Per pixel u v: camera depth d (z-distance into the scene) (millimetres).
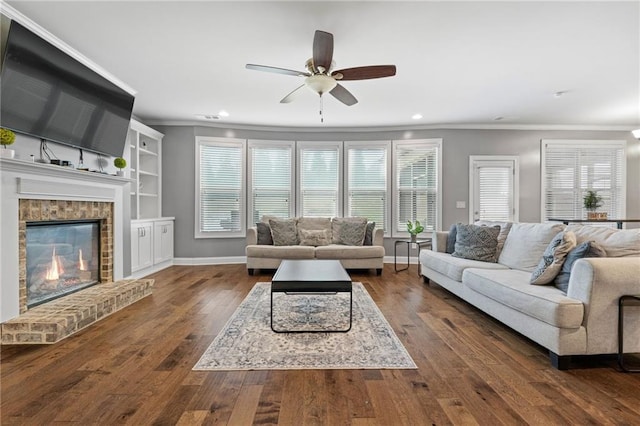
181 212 5629
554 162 5879
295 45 2938
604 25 2613
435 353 2213
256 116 5273
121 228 3930
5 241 2412
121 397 1672
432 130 5875
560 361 1978
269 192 6000
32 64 2561
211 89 4031
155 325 2729
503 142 5848
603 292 1954
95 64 3277
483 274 2834
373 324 2766
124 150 4117
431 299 3572
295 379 1861
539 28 2658
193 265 5609
